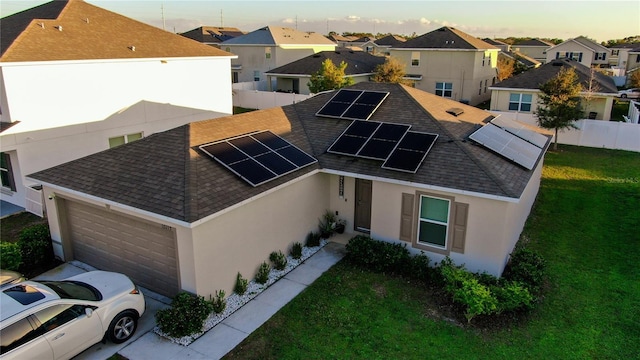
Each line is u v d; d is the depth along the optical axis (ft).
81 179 36.45
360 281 36.58
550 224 48.11
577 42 177.47
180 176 33.63
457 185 35.40
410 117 46.80
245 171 36.17
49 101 55.83
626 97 135.23
